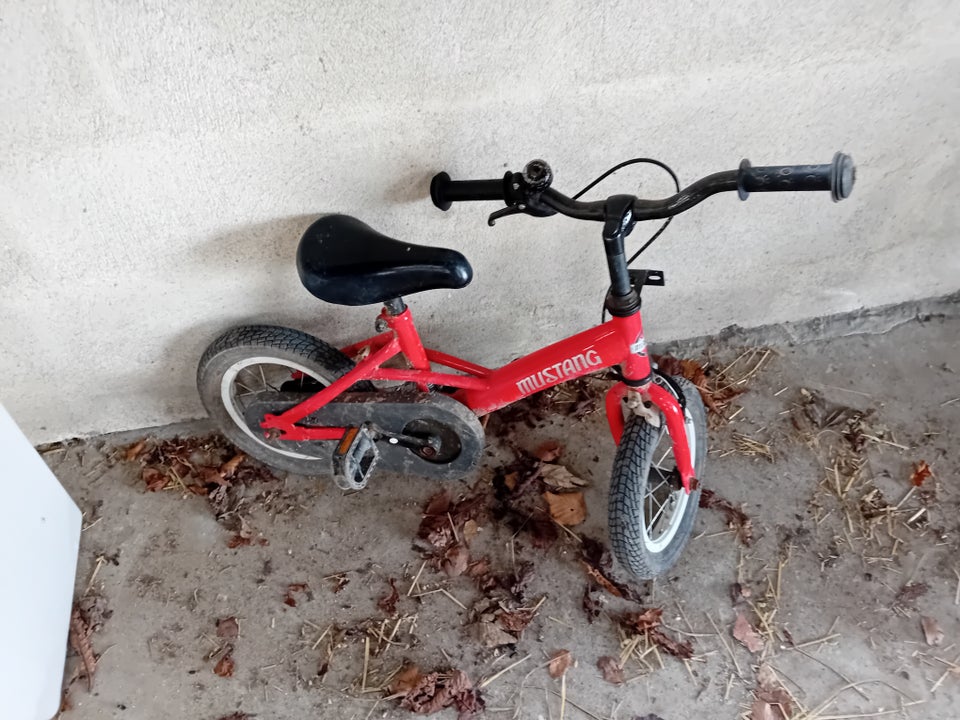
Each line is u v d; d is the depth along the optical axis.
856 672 1.79
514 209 1.43
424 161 1.65
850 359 2.39
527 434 2.26
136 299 1.84
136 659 1.87
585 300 2.15
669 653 1.83
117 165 1.54
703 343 2.44
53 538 1.88
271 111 1.50
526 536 2.04
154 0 1.30
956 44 1.67
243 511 2.12
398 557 2.02
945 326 2.44
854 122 1.81
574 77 1.56
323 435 1.91
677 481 1.86
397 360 2.21
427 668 1.83
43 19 1.29
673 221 1.97
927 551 1.97
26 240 1.64
